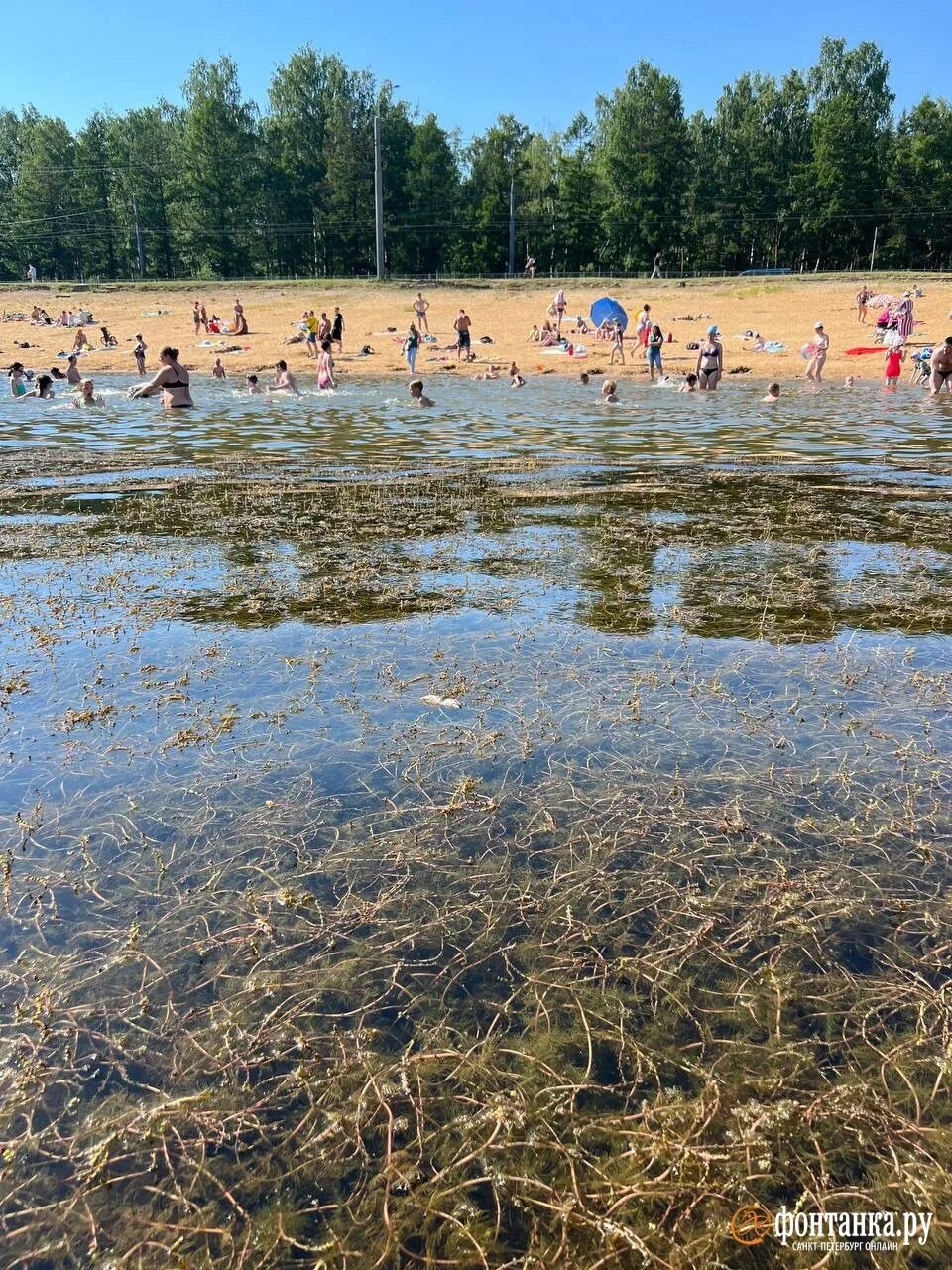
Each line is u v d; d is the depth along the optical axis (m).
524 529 7.80
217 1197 1.87
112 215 77.31
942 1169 1.90
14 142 83.25
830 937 2.60
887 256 68.94
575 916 2.71
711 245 70.69
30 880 2.87
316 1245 1.76
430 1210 1.83
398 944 2.59
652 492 9.44
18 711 4.07
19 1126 2.03
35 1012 2.34
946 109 70.56
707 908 2.73
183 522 8.07
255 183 73.31
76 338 33.03
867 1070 2.15
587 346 29.73
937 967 2.48
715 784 3.43
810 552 6.96
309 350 30.12
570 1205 1.84
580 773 3.52
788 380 23.34
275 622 5.33
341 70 75.75
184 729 3.88
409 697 4.23
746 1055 2.20
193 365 28.83
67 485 9.82
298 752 3.69
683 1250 1.75
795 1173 1.91
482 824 3.18
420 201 73.25
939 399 19.02
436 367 27.08
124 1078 2.15
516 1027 2.30
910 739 3.78
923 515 8.27
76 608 5.57
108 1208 1.84
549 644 4.95
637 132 67.69
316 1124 2.03
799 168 68.44
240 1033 2.28
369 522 8.08
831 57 71.81
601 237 72.00
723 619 5.37
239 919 2.70
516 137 75.81
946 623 5.25
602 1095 2.10
